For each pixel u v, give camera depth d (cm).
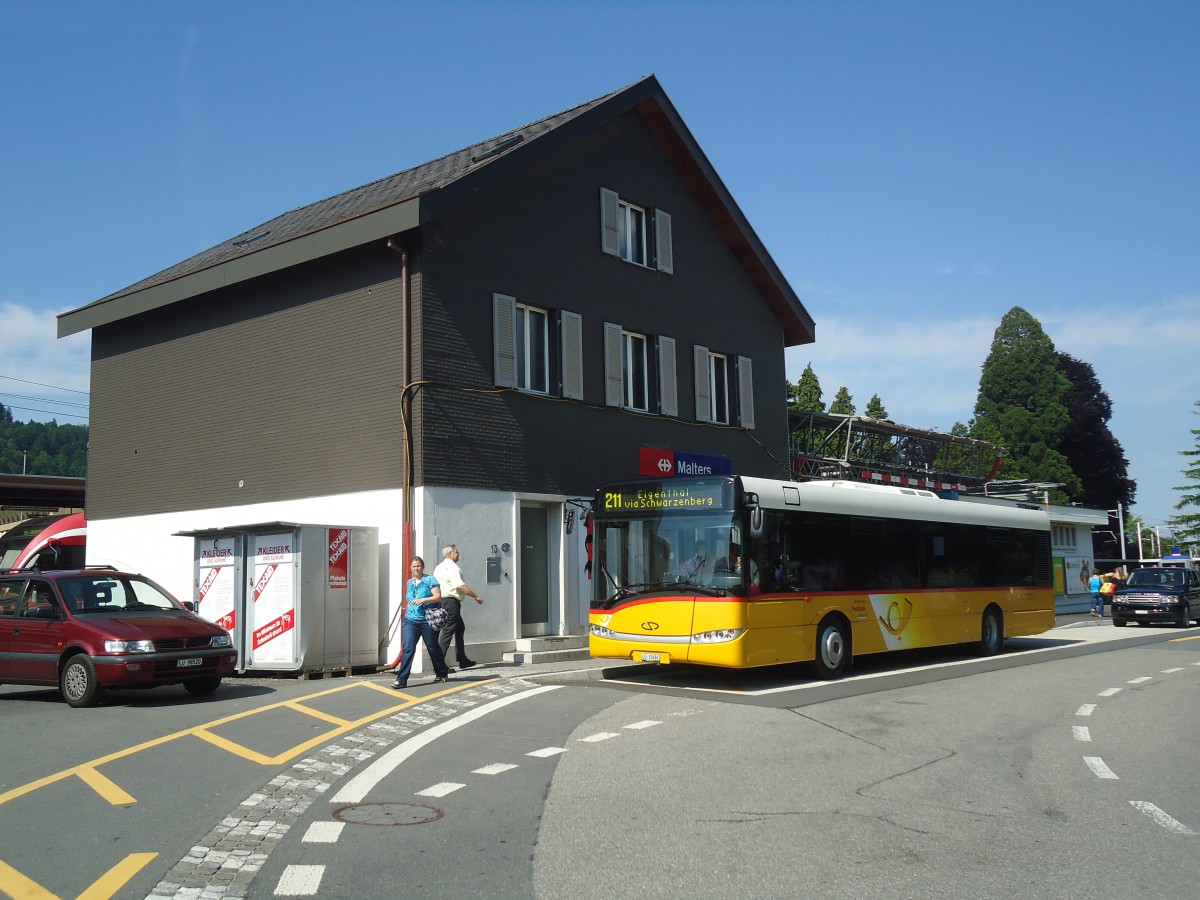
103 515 2308
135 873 578
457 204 1761
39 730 1073
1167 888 559
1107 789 807
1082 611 4197
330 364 1875
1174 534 6831
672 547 1463
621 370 2159
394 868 592
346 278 1867
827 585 1561
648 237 2303
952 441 3322
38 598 1359
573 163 2100
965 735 1048
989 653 1978
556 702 1275
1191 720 1159
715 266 2480
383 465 1769
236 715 1172
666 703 1266
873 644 1641
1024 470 5969
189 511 2114
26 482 2862
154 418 2216
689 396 2348
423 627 1453
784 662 1456
